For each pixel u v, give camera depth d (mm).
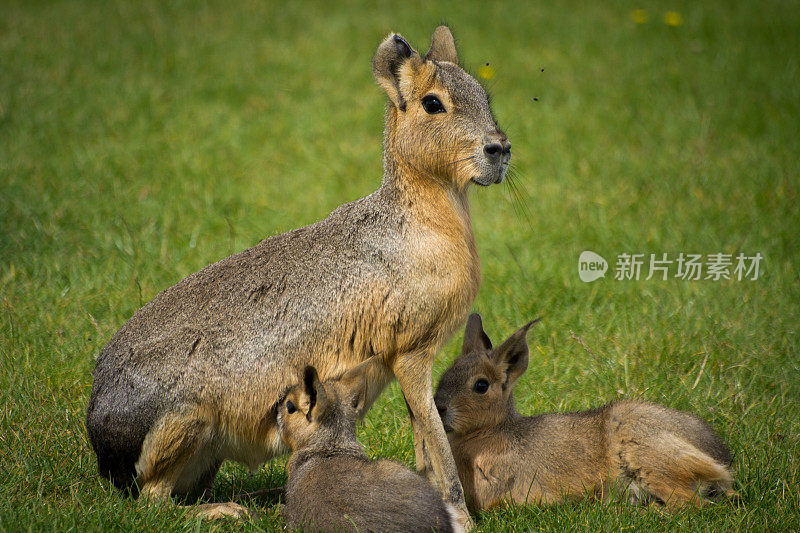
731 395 9750
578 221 15414
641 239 14562
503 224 15617
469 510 7957
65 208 14742
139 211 15117
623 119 20594
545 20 28125
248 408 7496
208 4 28922
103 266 12844
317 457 6918
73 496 7613
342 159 18750
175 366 7398
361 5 29875
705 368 10375
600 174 17734
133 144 18297
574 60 24625
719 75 23047
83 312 11398
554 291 12766
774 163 17609
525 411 9641
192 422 7414
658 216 15508
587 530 7062
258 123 20375
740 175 17062
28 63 22328
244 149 18859
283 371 7512
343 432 7098
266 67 23922
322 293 7594
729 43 25375
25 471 7969
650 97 21875
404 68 7836
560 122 20516
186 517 7320
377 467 6629
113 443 7488
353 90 22953
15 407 9094
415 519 6266
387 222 7773
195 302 7684
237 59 24281
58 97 20250
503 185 17219
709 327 11414
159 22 26766
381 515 6270
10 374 9781
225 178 17156
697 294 12406
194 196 16047
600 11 28922
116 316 11422
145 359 7441
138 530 6934
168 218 14836
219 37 25859
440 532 6355
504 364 7965
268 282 7672
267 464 9000
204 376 7414
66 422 9016
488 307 12336
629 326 11492
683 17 27953
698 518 7266
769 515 7312
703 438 7621
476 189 17062
